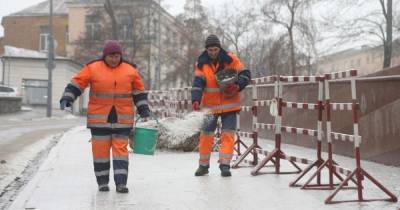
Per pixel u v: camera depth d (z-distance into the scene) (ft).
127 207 25.35
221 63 34.40
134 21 184.55
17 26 260.62
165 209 24.98
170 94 66.90
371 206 25.66
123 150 29.17
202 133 34.68
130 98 29.53
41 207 25.30
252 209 25.04
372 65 170.40
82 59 189.06
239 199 27.07
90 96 29.22
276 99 34.37
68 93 28.58
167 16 197.98
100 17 189.37
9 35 260.62
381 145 41.45
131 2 184.03
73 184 31.37
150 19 187.52
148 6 185.26
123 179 28.91
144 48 187.42
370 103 42.78
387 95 40.52
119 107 29.12
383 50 115.03
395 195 27.86
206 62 34.40
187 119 51.11
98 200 26.86
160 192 28.86
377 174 35.81
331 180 29.81
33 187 30.35
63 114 159.53
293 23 138.51
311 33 137.28
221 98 34.22
